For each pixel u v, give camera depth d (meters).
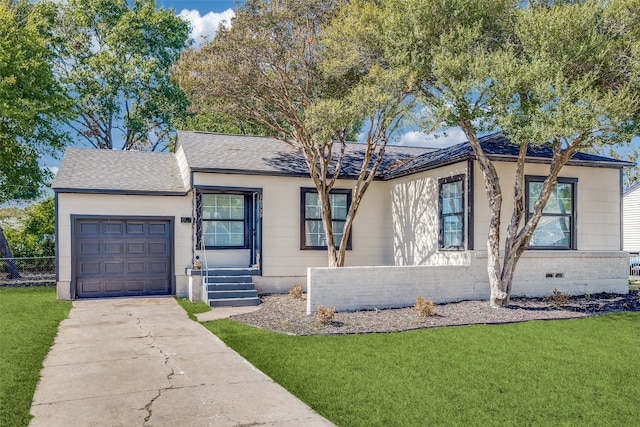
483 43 10.67
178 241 14.69
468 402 5.23
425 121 10.99
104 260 14.12
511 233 11.35
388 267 11.55
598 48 9.50
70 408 5.11
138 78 28.14
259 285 14.41
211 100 13.68
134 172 15.57
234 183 14.30
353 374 6.25
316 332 8.85
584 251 13.46
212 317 10.82
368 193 16.16
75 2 28.58
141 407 5.14
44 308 11.88
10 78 18.11
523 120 9.57
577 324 9.45
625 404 5.17
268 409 5.06
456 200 13.12
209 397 5.44
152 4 29.86
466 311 10.80
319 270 10.90
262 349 7.68
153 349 7.76
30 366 6.64
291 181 14.95
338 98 12.93
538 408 5.06
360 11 11.66
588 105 8.91
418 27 10.64
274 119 15.13
